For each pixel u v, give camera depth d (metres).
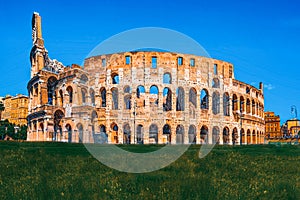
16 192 14.42
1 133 152.88
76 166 25.03
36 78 95.50
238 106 99.31
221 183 16.58
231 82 96.81
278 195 14.86
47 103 94.62
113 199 13.77
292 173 24.34
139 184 16.55
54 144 43.56
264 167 27.16
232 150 45.16
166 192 14.41
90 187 15.28
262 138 116.00
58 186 15.48
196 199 13.45
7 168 24.45
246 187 16.19
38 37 104.44
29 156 32.31
